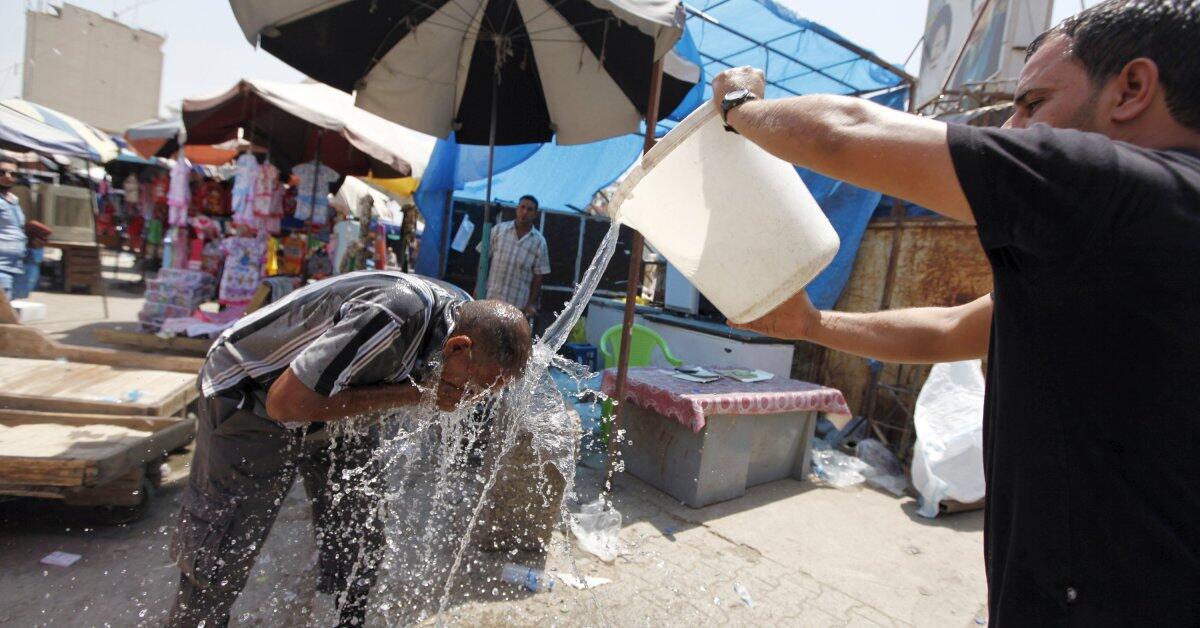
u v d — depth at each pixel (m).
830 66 5.90
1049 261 0.71
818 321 1.43
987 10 7.23
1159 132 0.75
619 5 2.95
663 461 3.77
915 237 4.98
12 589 2.23
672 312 6.77
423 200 7.29
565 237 8.59
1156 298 0.65
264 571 2.43
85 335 5.92
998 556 0.84
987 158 0.68
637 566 2.83
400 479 3.17
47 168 10.34
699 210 1.41
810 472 4.43
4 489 2.40
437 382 1.61
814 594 2.76
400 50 4.07
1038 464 0.76
